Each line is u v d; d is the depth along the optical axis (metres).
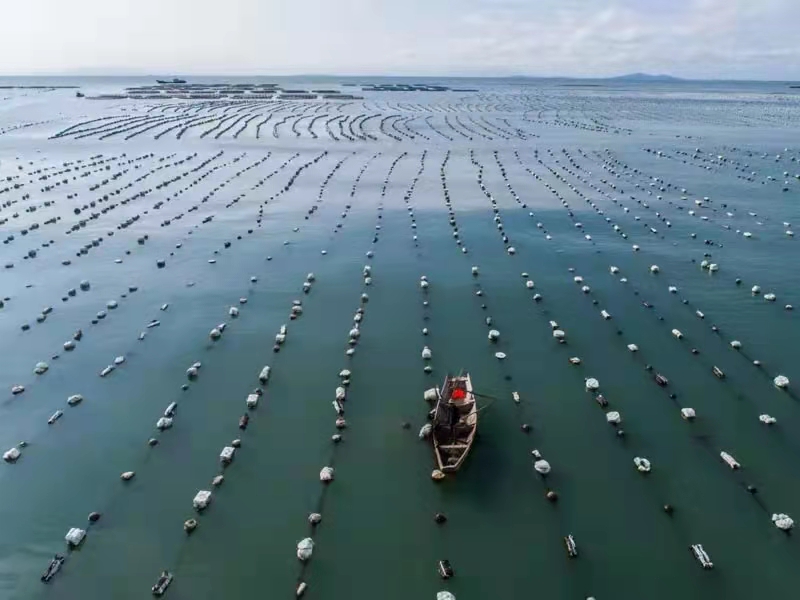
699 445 25.36
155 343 33.34
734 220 53.78
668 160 81.50
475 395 28.59
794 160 80.19
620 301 38.03
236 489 23.25
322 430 26.36
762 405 27.80
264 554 20.61
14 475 23.92
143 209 57.38
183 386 29.50
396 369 30.89
